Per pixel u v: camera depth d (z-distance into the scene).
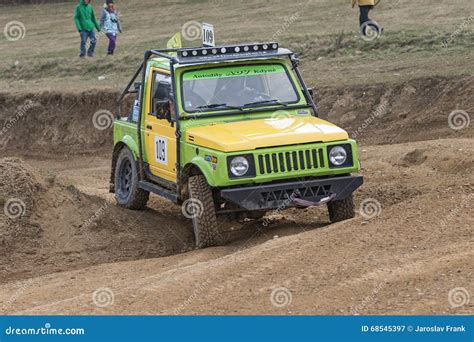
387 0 68.06
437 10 61.75
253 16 71.44
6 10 92.88
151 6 83.75
